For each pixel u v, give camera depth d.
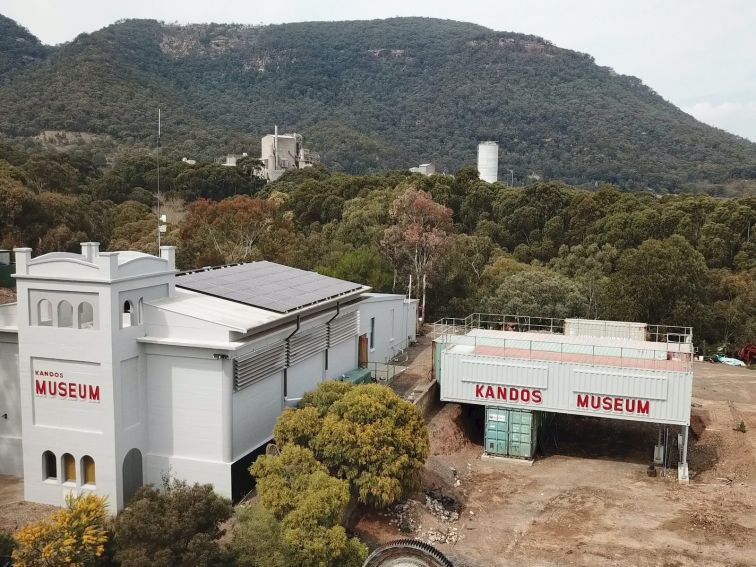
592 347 36.88
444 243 67.94
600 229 81.94
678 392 31.89
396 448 25.94
